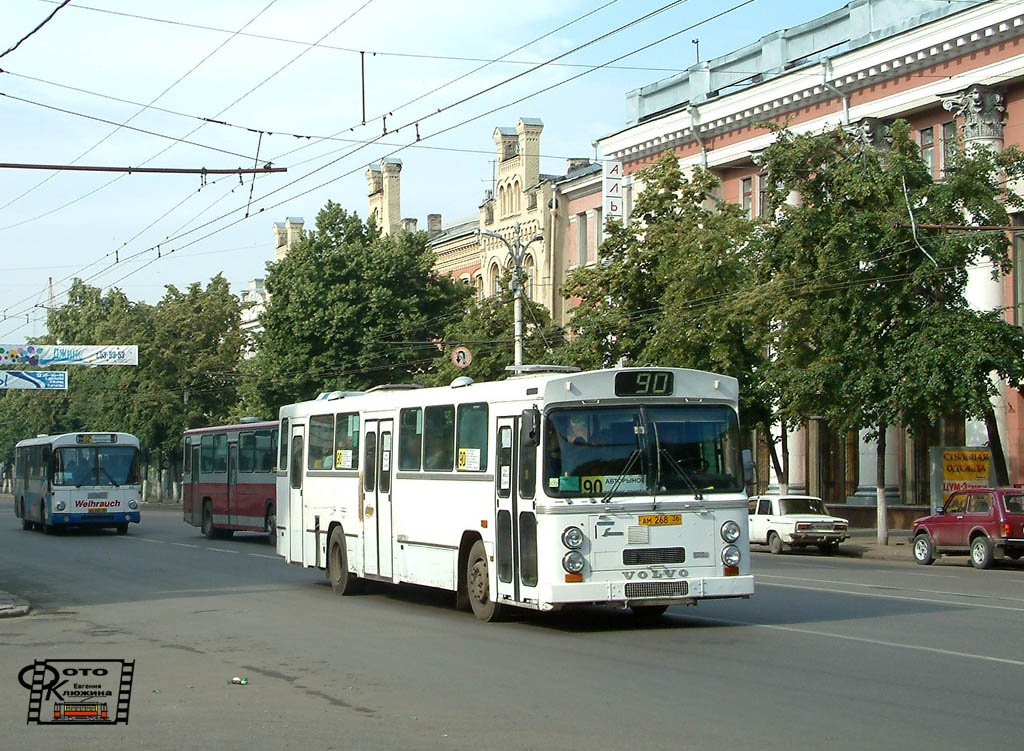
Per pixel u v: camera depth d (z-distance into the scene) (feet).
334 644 45.83
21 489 148.66
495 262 191.42
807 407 100.17
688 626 48.78
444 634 48.16
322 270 173.78
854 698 32.55
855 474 132.26
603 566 45.80
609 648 43.16
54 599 66.28
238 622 53.72
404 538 58.70
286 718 31.83
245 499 115.14
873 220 92.89
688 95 147.64
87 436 133.08
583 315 123.03
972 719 29.71
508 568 49.14
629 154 154.20
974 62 109.29
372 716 31.78
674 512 46.73
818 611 53.11
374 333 169.78
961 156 92.84
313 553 70.23
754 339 106.52
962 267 91.56
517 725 30.17
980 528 83.41
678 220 119.85
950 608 53.78
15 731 31.07
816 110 126.72
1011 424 108.99
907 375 91.56
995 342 90.38
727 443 48.08
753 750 26.91
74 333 296.30
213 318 233.14
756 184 137.69
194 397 233.14
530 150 182.29
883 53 116.67
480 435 51.80
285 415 76.23
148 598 65.72
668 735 28.58
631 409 47.24
